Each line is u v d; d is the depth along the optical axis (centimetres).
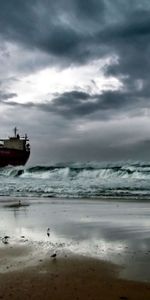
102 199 2827
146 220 1595
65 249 1001
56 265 834
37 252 965
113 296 635
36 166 7644
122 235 1215
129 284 697
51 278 735
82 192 3450
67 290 666
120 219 1636
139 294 645
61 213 1903
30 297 630
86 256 919
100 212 1941
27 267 818
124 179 5162
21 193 3500
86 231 1301
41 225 1456
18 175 7088
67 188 3859
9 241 1117
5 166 9069
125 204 2409
